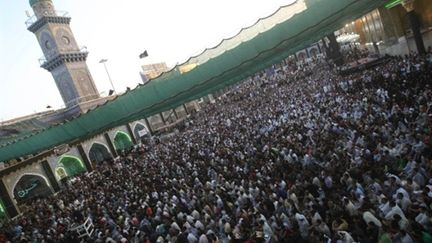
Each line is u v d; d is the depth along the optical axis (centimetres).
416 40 2395
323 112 2258
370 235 866
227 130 2997
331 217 1023
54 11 5162
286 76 4919
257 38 1401
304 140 1864
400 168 1152
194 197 1605
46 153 3472
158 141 4169
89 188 2702
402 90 1962
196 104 6806
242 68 1514
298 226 1045
